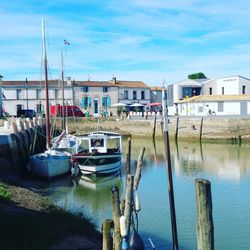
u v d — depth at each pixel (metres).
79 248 12.38
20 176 29.53
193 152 46.06
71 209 19.36
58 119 65.88
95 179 29.62
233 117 56.47
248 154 43.38
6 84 73.62
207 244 8.17
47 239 11.90
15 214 13.46
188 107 69.38
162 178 29.83
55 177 29.42
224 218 19.67
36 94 74.50
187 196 23.94
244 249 15.88
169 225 18.44
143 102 83.69
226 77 77.69
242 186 26.73
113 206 11.20
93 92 78.69
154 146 53.06
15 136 29.45
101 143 32.28
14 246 10.74
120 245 10.99
